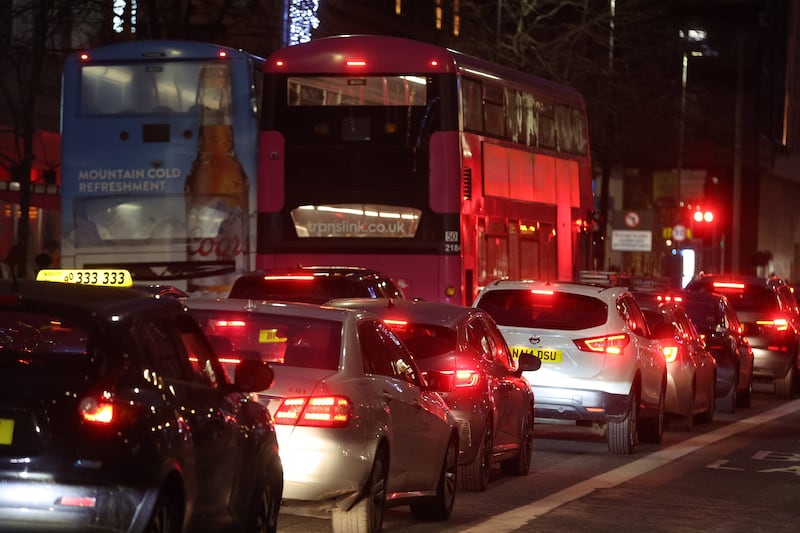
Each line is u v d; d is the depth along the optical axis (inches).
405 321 1295.5
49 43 3334.2
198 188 2180.1
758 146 7249.0
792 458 1739.7
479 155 2234.3
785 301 2918.3
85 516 671.1
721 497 1370.6
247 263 2180.1
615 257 6289.4
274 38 3617.1
